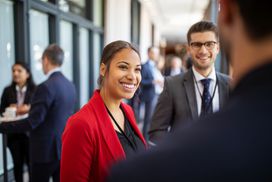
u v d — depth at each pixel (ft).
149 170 1.15
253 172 1.04
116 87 3.89
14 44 9.73
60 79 7.08
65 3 13.28
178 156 1.13
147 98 16.20
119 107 4.17
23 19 9.62
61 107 6.95
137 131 4.30
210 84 5.12
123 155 3.63
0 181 8.95
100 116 3.70
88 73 17.72
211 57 5.02
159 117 5.31
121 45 3.97
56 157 6.96
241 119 1.14
